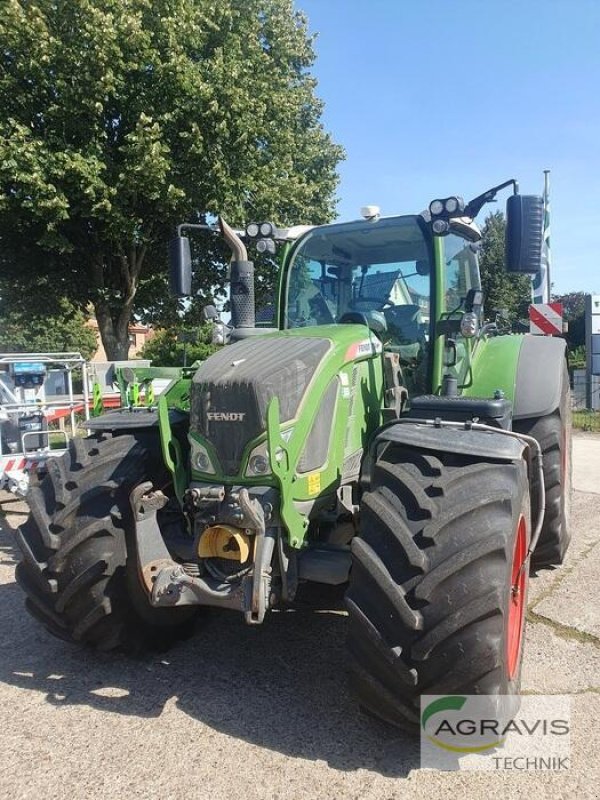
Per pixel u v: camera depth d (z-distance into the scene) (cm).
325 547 300
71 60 1179
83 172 1182
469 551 234
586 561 475
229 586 274
